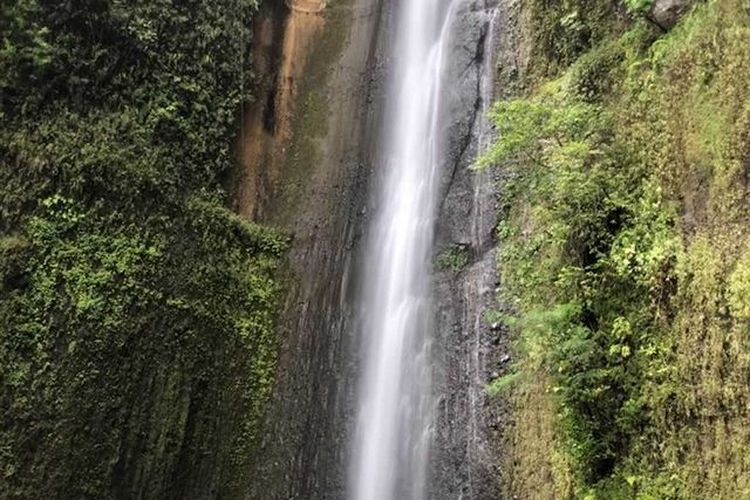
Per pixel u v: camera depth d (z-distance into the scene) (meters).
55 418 9.12
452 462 9.74
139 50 11.19
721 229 6.09
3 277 9.09
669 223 6.76
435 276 11.13
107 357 9.68
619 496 6.70
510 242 10.15
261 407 11.21
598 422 7.18
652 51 7.70
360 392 11.09
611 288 7.25
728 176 6.12
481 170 11.34
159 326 10.33
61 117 10.11
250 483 10.83
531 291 8.96
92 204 10.02
